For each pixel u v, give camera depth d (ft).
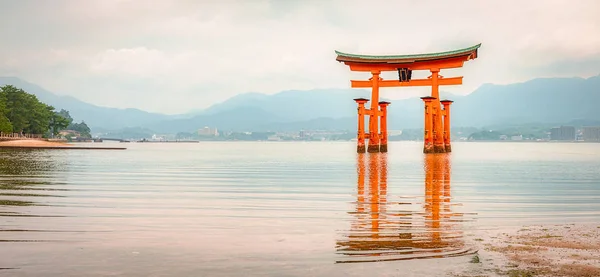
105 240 44.27
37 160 192.54
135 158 232.32
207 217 57.41
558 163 193.26
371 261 37.17
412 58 242.78
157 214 59.52
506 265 35.78
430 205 67.87
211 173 131.75
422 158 222.07
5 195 76.89
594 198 76.95
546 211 62.95
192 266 35.94
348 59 249.55
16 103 440.04
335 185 96.58
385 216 58.08
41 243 42.80
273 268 35.45
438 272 34.22
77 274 33.91
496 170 144.36
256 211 62.28
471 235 46.42
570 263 36.22
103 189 87.97
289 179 111.55
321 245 42.37
